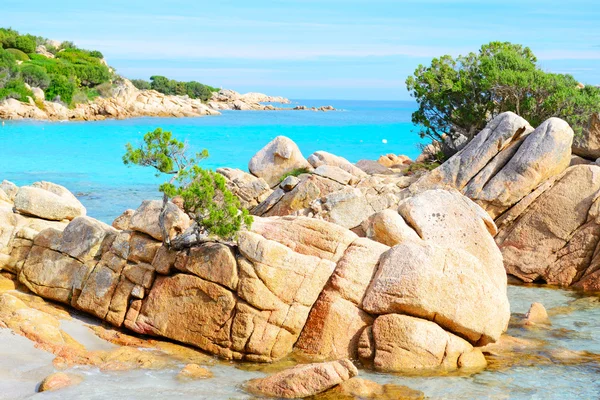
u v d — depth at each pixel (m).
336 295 16.17
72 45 153.62
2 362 14.20
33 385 13.47
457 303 15.73
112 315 17.08
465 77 38.00
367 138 81.38
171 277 16.69
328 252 17.06
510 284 23.12
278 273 15.98
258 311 15.86
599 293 21.91
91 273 17.67
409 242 16.59
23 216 20.00
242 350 15.75
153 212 17.52
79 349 15.34
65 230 18.52
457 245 19.62
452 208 20.19
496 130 25.12
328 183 26.92
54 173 46.41
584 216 23.05
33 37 142.62
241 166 51.09
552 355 16.23
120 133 80.19
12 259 19.05
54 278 18.20
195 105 139.38
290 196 27.17
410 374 14.95
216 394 13.58
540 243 23.42
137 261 17.30
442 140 39.56
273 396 13.61
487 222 20.14
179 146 16.95
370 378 14.68
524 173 23.89
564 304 20.64
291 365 15.48
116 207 34.44
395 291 15.78
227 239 16.38
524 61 37.25
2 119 94.94
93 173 46.78
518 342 17.08
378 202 24.03
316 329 15.99
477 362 15.50
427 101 39.38
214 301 16.08
